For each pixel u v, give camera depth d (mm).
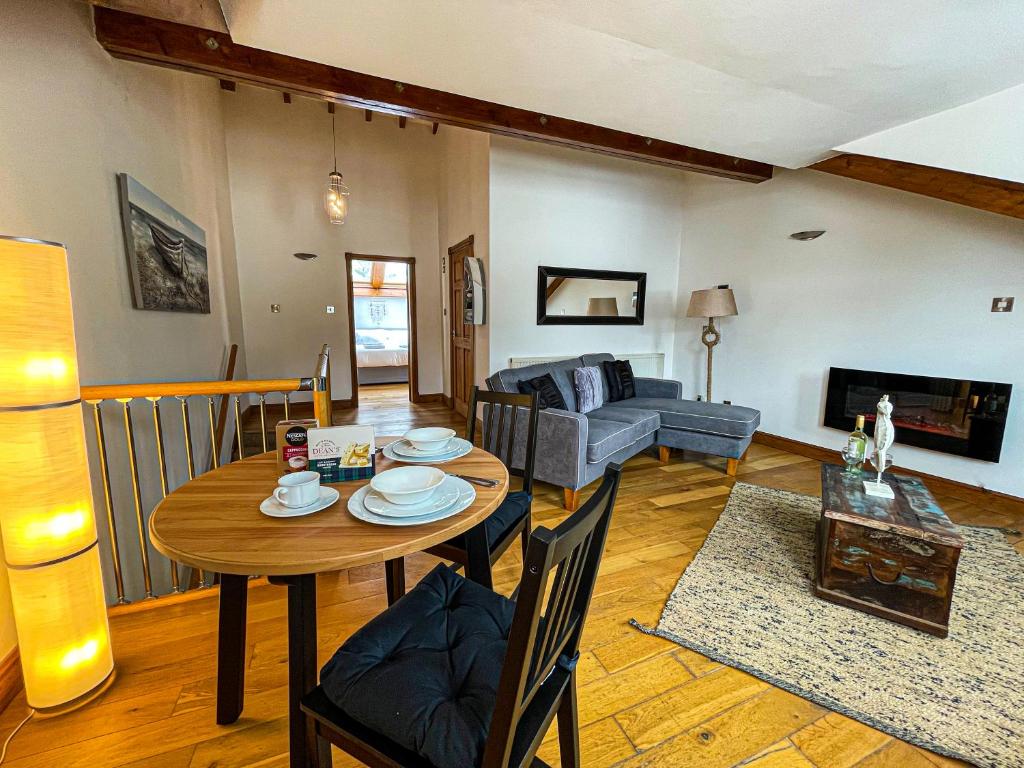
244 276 5324
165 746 1233
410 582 2021
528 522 1843
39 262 1176
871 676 1504
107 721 1303
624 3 1644
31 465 1194
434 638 977
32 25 1586
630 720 1331
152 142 2617
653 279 4867
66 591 1282
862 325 3527
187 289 3084
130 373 2213
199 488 1197
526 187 4074
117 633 1659
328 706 865
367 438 1278
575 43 1905
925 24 1741
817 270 3785
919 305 3199
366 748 801
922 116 2582
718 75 2150
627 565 2178
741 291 4402
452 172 5203
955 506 2934
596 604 1877
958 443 3031
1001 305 2824
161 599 1825
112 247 2076
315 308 5699
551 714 870
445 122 2879
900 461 3363
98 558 1393
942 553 1678
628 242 4652
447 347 5941
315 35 1867
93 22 1965
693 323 4871
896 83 2207
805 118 2615
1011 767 1202
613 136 3322
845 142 2941
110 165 2090
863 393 3508
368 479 1270
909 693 1436
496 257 4027
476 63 2076
